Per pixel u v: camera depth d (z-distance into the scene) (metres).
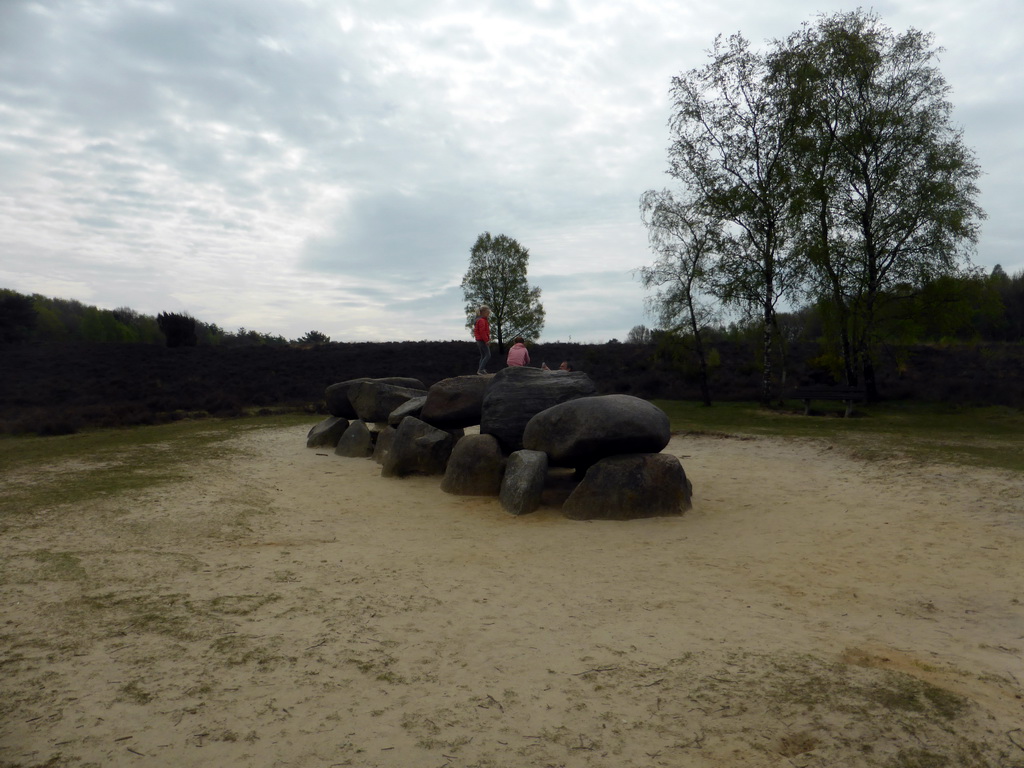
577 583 6.20
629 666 4.29
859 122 21.56
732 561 6.95
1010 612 5.25
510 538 8.01
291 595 5.63
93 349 39.03
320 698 3.84
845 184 21.97
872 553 7.02
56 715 3.59
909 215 20.83
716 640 4.74
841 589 5.95
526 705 3.78
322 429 15.92
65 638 4.61
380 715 3.66
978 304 21.52
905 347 23.80
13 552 6.61
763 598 5.75
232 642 4.60
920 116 20.97
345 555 7.04
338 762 3.20
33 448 14.93
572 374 11.72
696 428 17.38
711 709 3.70
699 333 24.53
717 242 22.98
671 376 31.03
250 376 33.28
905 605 5.49
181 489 10.11
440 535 8.15
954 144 20.89
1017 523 7.69
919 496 9.27
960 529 7.65
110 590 5.60
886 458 11.88
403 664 4.33
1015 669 4.21
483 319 15.70
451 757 3.25
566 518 9.09
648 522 8.77
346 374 34.25
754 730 3.48
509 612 5.36
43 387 28.27
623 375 32.66
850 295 22.00
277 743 3.36
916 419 18.45
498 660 4.41
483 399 11.77
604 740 3.41
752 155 22.84
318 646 4.57
